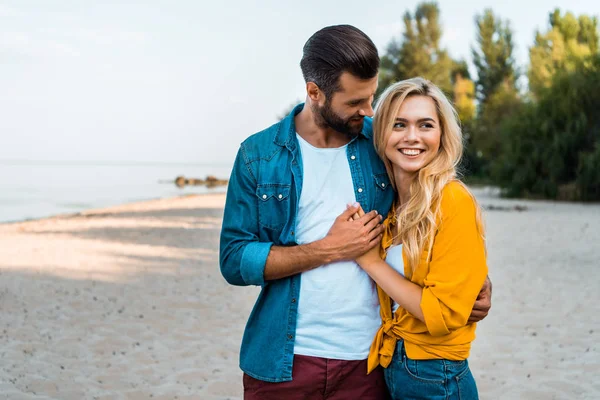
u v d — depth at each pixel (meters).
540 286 7.76
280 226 2.30
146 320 6.31
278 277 2.21
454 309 2.09
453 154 2.25
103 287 7.88
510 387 4.43
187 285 8.04
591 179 22.55
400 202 2.37
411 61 42.28
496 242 11.86
